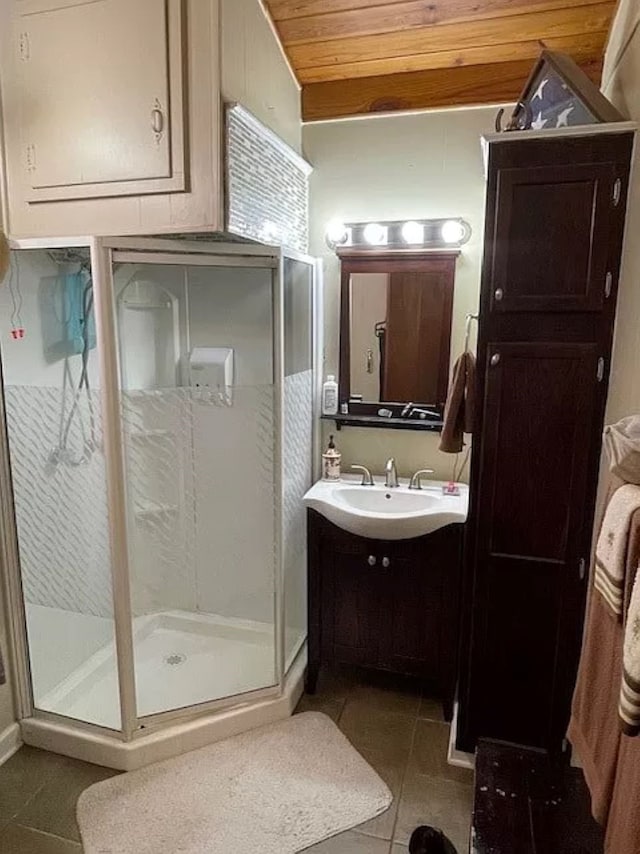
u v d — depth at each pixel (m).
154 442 2.21
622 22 1.85
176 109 1.72
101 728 2.08
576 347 1.71
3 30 1.81
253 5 1.92
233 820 1.82
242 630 2.45
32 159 1.88
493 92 2.26
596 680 1.35
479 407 1.83
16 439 2.08
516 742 2.00
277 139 2.10
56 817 1.83
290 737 2.18
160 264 1.91
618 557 1.18
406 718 2.29
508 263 1.72
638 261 1.62
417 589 2.25
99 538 2.10
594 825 1.44
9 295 2.01
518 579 1.89
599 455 1.75
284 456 2.24
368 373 2.55
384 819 1.83
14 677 2.12
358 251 2.45
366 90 2.37
